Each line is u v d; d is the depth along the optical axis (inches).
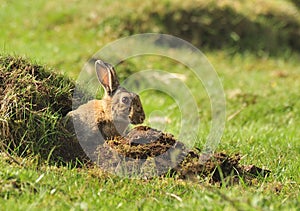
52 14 1032.2
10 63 428.8
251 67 965.2
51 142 392.2
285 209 311.0
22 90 407.2
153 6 1016.9
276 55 1036.5
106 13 1008.2
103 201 322.3
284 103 692.7
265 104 692.7
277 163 433.4
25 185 327.9
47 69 443.2
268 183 380.8
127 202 328.2
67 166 372.8
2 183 329.7
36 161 367.9
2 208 301.9
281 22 1088.2
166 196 335.3
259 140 509.0
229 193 329.1
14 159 364.5
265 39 1048.2
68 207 311.7
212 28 1026.7
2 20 1011.9
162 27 999.6
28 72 428.1
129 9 1007.0
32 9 1053.2
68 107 425.4
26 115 397.7
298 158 454.3
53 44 919.0
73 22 1010.7
